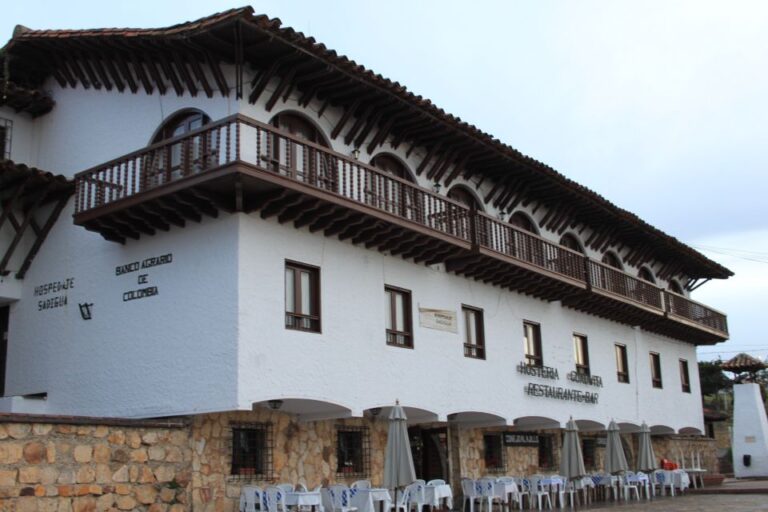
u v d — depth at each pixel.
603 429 29.42
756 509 22.55
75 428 14.75
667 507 23.86
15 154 21.17
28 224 20.53
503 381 23.58
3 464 13.59
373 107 19.88
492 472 24.64
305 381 17.42
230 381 16.11
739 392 42.28
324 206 17.44
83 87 20.70
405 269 20.89
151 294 17.94
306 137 19.12
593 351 28.77
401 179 19.53
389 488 17.45
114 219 17.75
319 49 17.14
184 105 18.33
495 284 24.03
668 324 32.97
